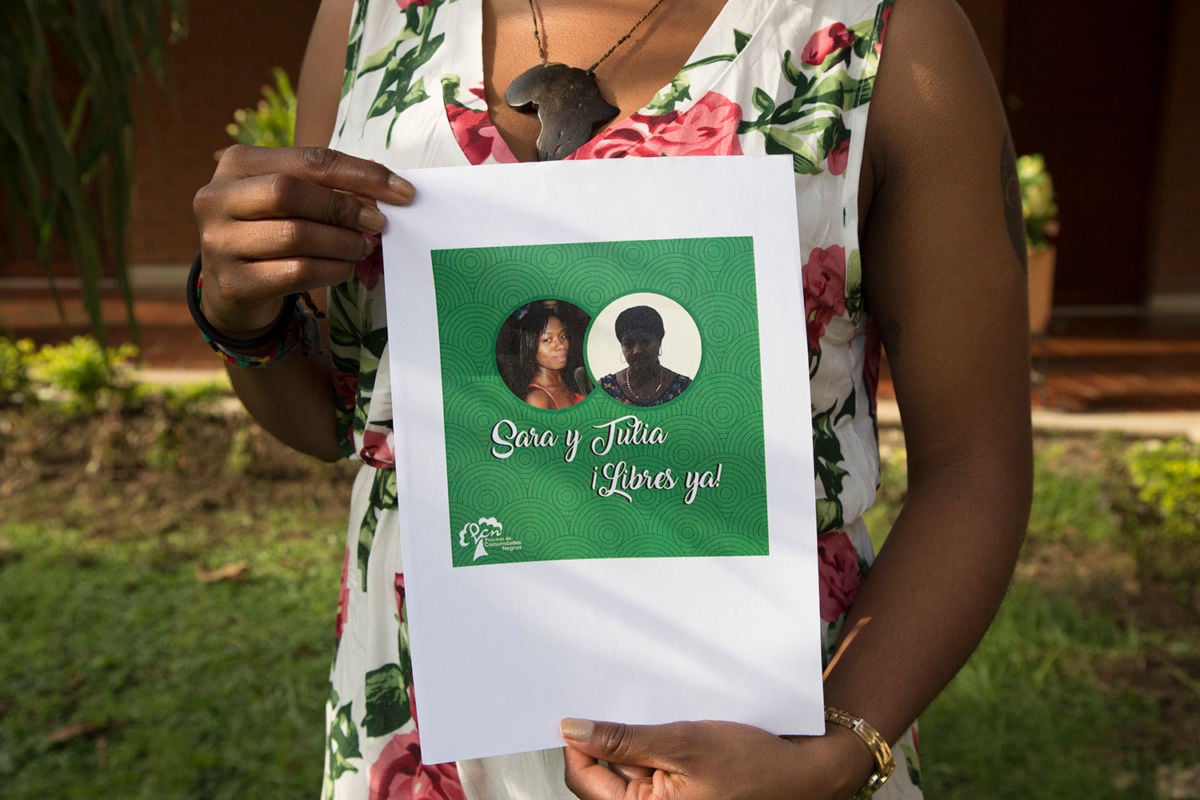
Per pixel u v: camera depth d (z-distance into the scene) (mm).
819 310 851
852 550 926
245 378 995
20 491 4441
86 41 2203
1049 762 2703
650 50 867
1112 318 8273
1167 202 8359
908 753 985
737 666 805
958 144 840
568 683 812
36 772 2631
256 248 766
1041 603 3520
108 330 6969
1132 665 3219
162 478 4566
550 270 803
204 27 8180
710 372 805
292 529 4156
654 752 741
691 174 797
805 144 833
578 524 814
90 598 3547
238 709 2934
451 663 810
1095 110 8281
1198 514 4012
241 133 4793
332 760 1034
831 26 844
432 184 801
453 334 809
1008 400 870
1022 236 882
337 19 1054
